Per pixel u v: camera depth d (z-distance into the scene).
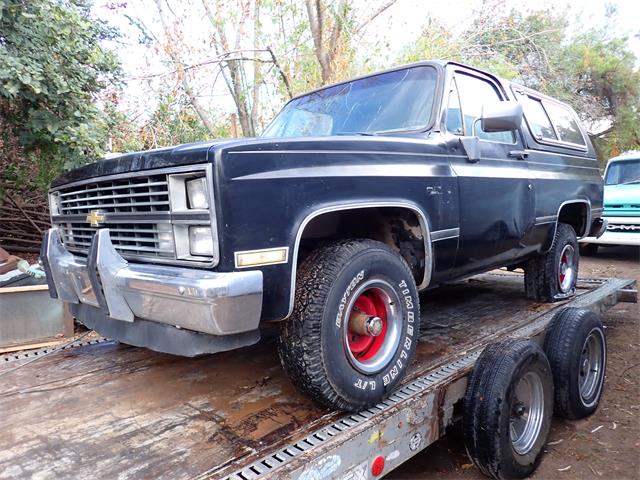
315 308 2.04
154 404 2.29
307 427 2.05
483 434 2.51
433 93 3.08
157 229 2.08
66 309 4.15
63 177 2.61
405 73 3.32
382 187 2.39
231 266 1.85
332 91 3.63
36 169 6.55
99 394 2.41
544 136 4.21
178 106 8.77
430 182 2.69
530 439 2.79
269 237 1.94
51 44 5.36
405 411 2.25
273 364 2.77
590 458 3.07
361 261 2.17
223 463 1.78
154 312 1.96
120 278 2.04
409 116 3.09
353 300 2.16
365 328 2.21
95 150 5.59
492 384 2.53
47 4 5.30
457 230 2.90
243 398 2.34
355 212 2.59
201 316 1.78
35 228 6.69
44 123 5.34
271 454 1.84
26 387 2.50
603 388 3.94
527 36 11.25
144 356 2.95
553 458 3.08
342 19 8.89
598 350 3.60
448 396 2.54
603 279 5.34
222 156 1.84
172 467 1.76
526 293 4.34
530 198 3.66
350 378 2.12
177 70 8.11
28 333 4.04
